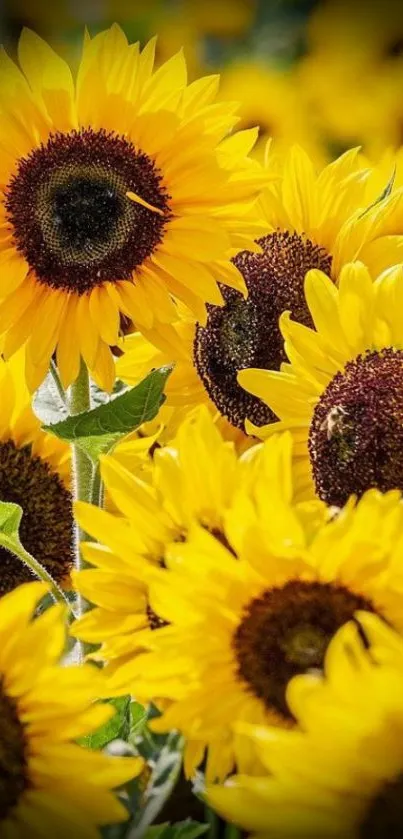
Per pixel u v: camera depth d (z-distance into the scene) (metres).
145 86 0.69
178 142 0.69
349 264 0.71
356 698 0.52
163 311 0.68
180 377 0.79
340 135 1.26
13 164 0.70
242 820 0.53
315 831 0.52
